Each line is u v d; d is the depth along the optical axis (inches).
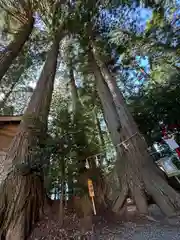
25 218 99.2
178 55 220.7
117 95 184.2
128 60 252.1
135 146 141.9
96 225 101.4
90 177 155.6
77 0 245.3
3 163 125.1
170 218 99.6
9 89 286.8
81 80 273.0
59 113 222.8
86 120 222.7
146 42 236.4
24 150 127.0
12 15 260.8
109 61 245.3
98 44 250.2
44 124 154.6
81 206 126.9
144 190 120.8
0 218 97.7
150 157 139.6
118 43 248.8
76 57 267.3
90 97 255.1
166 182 123.7
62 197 137.1
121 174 137.6
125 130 153.3
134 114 216.1
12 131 253.0
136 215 109.3
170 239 81.4
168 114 209.2
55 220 108.1
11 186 109.4
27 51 285.9
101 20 255.6
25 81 292.5
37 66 292.4
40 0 252.4
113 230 94.3
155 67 234.1
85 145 190.1
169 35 222.5
